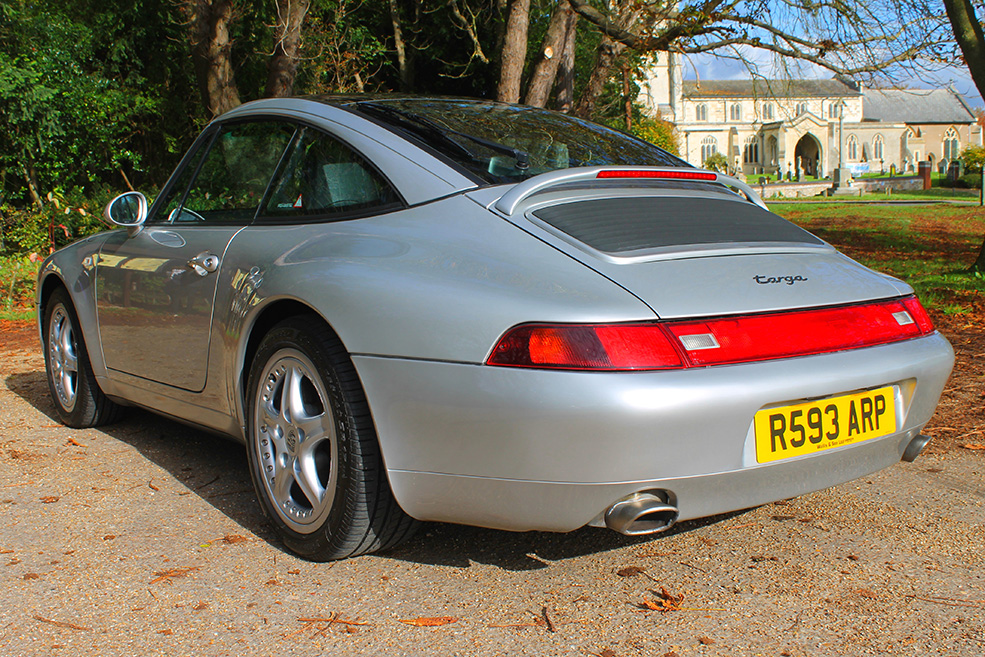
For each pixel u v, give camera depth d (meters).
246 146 2.91
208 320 2.67
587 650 1.81
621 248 2.00
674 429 1.78
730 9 11.38
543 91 13.72
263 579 2.18
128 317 3.18
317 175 2.56
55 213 13.21
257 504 2.77
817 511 2.68
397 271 2.09
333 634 1.88
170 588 2.12
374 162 2.42
